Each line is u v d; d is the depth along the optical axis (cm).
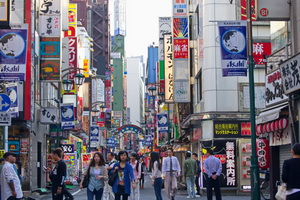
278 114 1633
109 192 1808
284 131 1772
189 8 3725
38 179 3438
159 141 6900
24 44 1608
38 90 3284
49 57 3142
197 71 3419
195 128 3375
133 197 1770
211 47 3003
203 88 3084
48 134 3762
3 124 1720
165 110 5647
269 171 2056
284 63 1591
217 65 2997
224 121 2927
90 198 1427
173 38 3528
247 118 2938
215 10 3002
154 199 2380
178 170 1891
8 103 1734
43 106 3559
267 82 1900
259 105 2362
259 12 1647
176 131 5144
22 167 2975
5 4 1602
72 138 4831
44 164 3594
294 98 1586
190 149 3750
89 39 6469
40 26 3164
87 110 6675
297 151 997
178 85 3522
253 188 1570
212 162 1777
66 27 4209
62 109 3372
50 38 3159
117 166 1476
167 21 5425
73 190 3272
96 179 1430
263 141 2002
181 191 2920
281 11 1652
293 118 1605
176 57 3525
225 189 2703
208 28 3017
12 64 1594
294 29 1614
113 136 10131
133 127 7662
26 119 2794
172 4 3544
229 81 2977
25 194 2888
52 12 3177
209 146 2764
